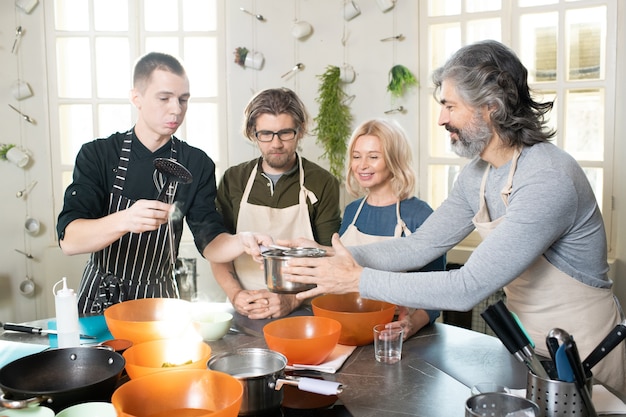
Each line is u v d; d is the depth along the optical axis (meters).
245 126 2.49
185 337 1.64
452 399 1.36
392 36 3.64
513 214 1.58
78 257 3.88
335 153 3.66
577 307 1.73
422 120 3.63
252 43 3.83
